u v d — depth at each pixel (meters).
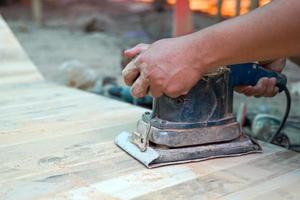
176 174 0.82
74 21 5.57
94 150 0.94
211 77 0.88
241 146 0.92
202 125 0.89
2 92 1.47
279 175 0.82
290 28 0.69
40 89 1.53
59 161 0.88
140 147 0.89
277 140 1.29
